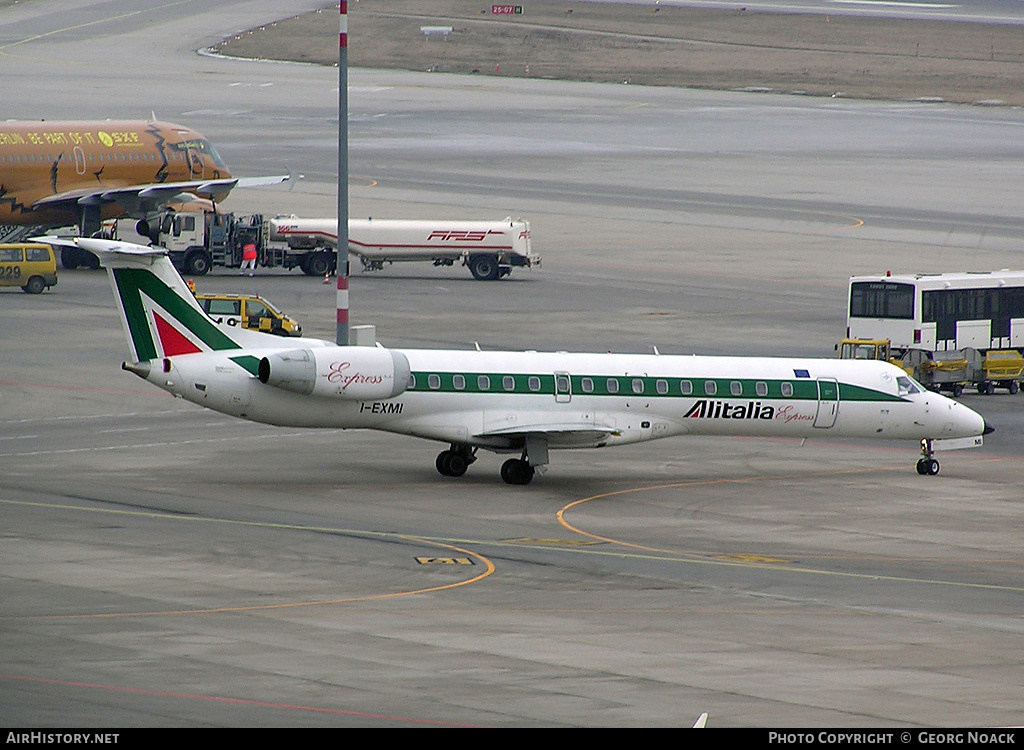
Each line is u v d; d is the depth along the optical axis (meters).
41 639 118.81
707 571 152.50
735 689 110.56
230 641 119.75
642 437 197.12
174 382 182.88
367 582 141.88
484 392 191.12
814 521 179.25
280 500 178.62
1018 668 119.25
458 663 115.25
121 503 173.88
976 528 178.12
